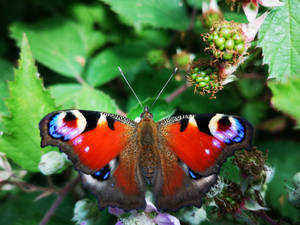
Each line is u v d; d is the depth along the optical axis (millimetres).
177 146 104
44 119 97
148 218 103
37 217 119
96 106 117
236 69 111
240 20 111
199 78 111
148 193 105
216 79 111
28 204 138
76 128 100
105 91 151
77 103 117
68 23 160
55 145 98
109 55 151
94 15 163
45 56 151
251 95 138
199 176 100
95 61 150
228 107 142
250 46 109
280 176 125
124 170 104
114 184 102
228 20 112
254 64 115
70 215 135
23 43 106
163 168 104
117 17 160
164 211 104
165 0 147
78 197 124
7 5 167
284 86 89
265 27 107
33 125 109
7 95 140
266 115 138
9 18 166
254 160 101
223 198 104
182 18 147
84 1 165
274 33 107
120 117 108
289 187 107
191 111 141
